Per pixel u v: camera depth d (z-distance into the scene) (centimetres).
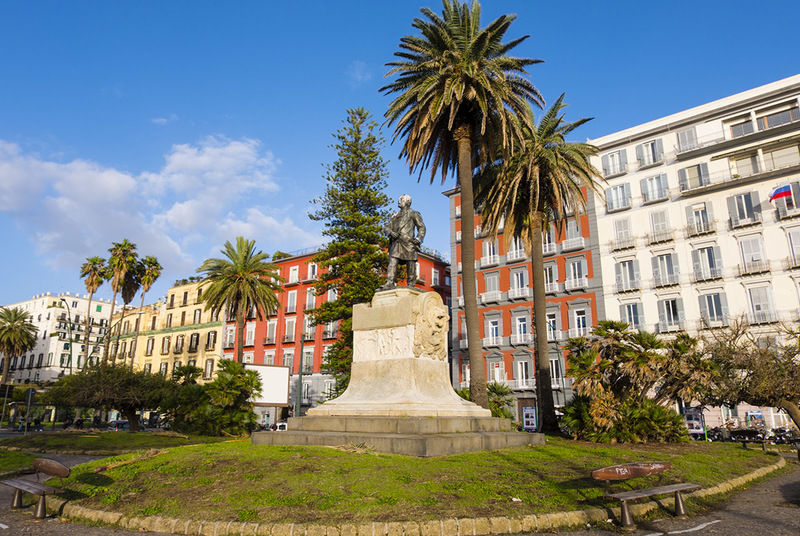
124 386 3297
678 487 820
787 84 3797
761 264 3678
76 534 705
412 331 1320
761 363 2241
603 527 732
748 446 2077
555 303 4509
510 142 2211
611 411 1795
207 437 2830
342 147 4238
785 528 729
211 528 678
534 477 918
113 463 1012
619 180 4422
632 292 4162
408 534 651
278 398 3450
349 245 3881
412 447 1040
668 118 4269
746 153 3891
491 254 4972
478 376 2136
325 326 5484
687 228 4003
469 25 2197
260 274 4259
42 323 9425
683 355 1911
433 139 2364
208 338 6494
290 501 734
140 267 6050
